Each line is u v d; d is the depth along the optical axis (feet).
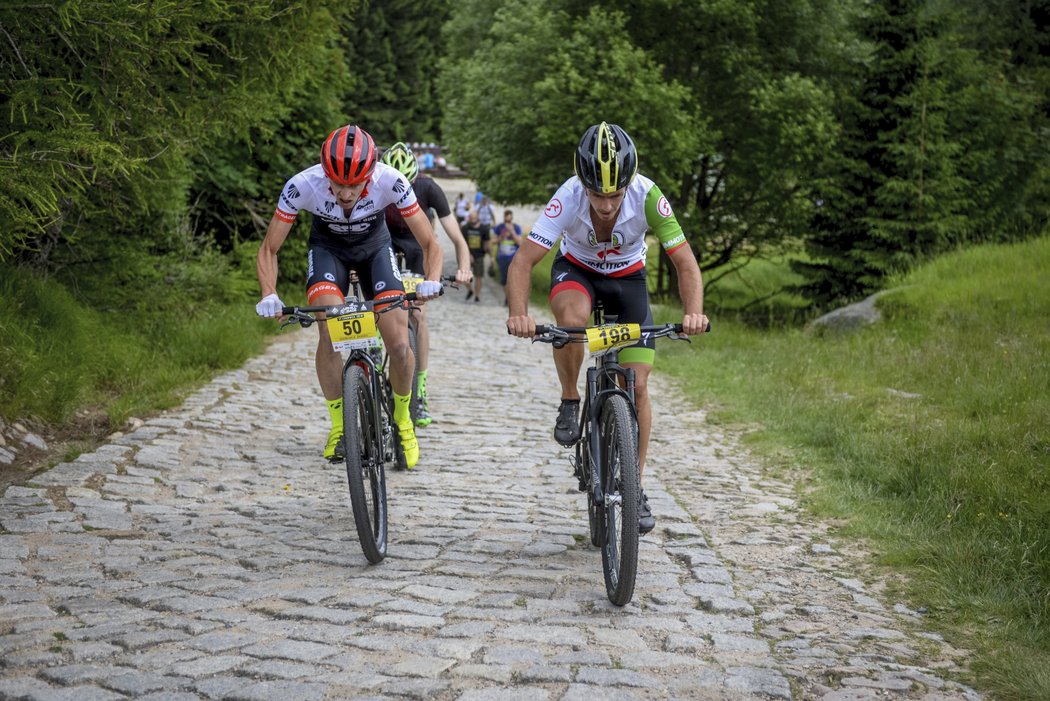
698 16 63.26
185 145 27.81
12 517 16.72
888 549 16.33
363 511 14.32
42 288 27.20
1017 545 15.48
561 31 64.69
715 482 20.88
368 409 15.16
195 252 43.32
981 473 18.79
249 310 40.01
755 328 52.80
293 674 10.76
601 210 13.58
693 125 61.67
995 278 42.52
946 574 14.80
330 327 14.79
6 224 21.77
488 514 17.90
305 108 48.29
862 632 12.82
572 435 14.88
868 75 59.06
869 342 36.58
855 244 56.95
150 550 15.37
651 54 61.93
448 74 92.99
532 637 12.02
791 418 26.09
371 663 11.13
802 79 63.26
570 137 61.00
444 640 11.84
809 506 18.93
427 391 30.17
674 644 12.09
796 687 11.00
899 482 19.51
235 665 10.96
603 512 13.78
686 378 33.96
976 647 12.49
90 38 22.38
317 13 32.01
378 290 17.30
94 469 19.86
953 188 57.36
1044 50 78.28
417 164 23.26
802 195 63.93
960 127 59.62
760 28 65.77
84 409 24.43
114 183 27.91
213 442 22.76
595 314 15.72
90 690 10.28
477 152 70.79
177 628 12.07
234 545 15.72
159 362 29.71
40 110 22.04
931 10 68.85
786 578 15.06
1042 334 33.19
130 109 24.73
